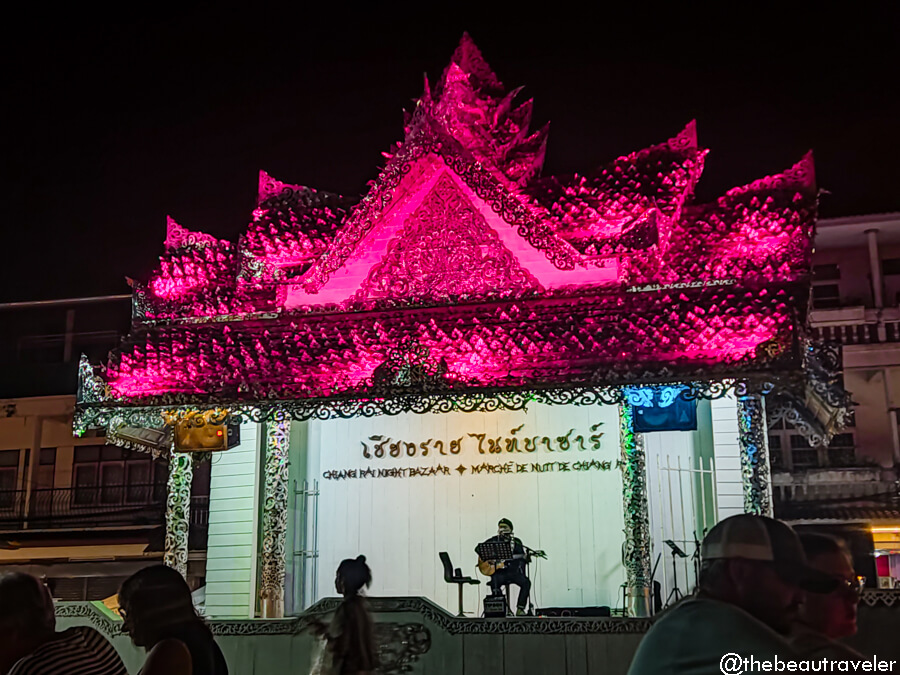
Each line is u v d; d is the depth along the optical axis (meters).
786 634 3.93
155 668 5.09
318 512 17.66
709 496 16.22
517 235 13.89
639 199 13.84
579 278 13.60
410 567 17.06
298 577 17.39
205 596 17.17
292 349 13.73
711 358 12.27
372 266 14.25
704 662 3.62
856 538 30.30
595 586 16.28
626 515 13.76
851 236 32.16
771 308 12.52
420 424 17.64
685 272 13.26
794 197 13.37
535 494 16.89
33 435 35.50
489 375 12.75
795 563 4.03
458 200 14.18
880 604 11.06
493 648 11.95
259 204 15.16
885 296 32.16
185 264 14.91
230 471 17.61
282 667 12.42
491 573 14.85
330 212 14.91
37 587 5.35
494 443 17.23
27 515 34.78
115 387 13.87
